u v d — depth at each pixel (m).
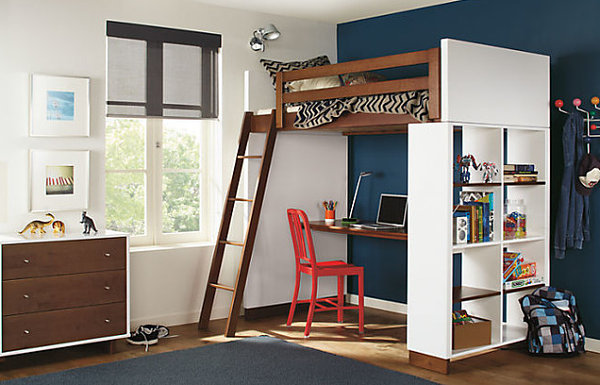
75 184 4.52
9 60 4.28
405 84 4.02
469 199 4.41
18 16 4.31
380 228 5.05
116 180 5.08
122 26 4.83
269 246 5.47
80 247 4.20
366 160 5.86
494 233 4.32
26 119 4.35
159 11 5.03
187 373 3.93
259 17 5.60
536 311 4.30
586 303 4.47
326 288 5.91
